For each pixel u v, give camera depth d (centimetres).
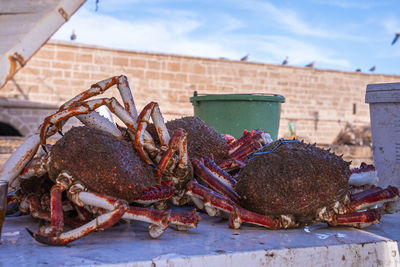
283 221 74
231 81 673
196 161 83
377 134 128
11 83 535
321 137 762
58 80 556
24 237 68
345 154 466
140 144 72
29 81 543
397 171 123
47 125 73
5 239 66
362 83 793
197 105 156
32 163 74
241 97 142
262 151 81
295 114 737
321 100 758
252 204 75
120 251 62
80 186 65
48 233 63
